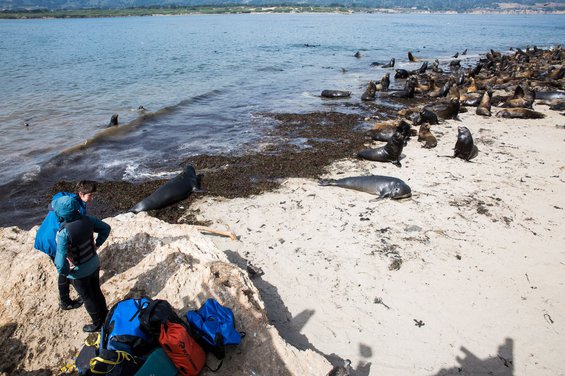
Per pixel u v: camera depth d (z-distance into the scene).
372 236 8.54
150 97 22.39
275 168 12.34
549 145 14.19
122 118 18.02
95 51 43.25
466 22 135.25
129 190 10.91
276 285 7.10
